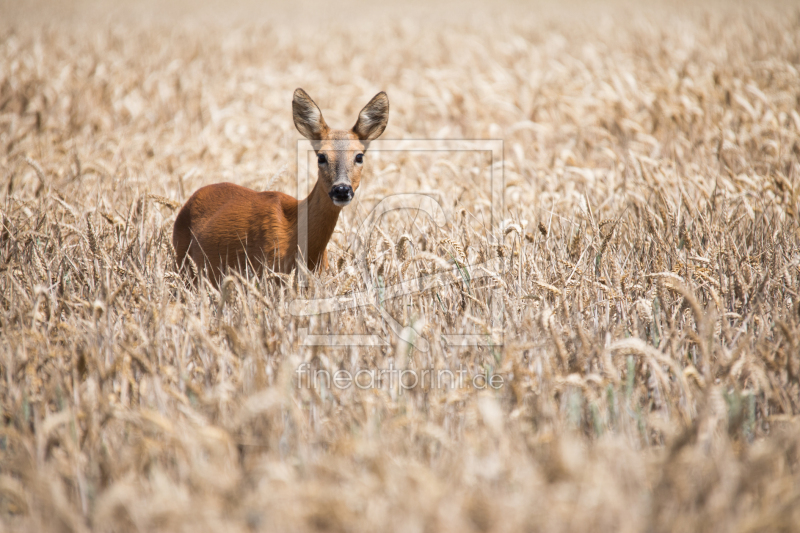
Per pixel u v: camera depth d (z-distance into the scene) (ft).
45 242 41.24
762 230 42.63
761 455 19.88
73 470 22.02
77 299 32.55
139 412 23.93
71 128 75.66
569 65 106.63
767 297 34.60
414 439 24.31
